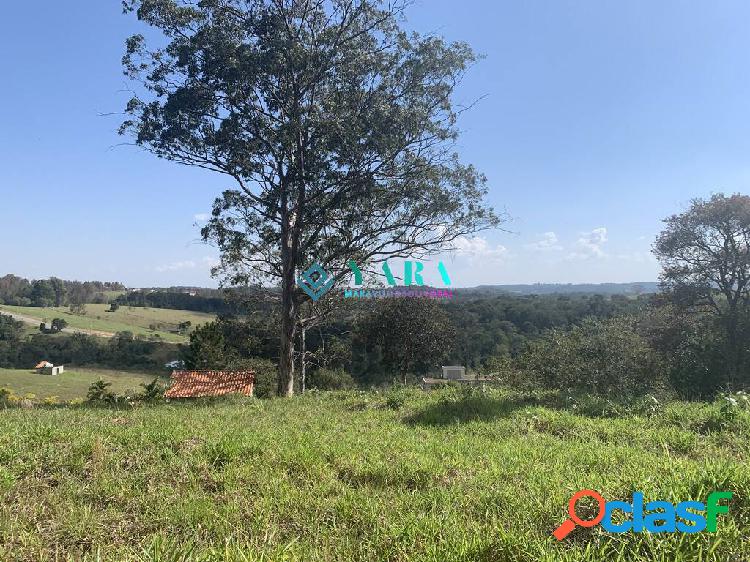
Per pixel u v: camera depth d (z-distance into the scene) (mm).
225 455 5438
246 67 15852
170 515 3926
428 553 3146
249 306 24938
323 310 22250
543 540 3244
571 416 8633
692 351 21531
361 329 39344
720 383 16531
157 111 16734
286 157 17688
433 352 39594
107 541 3551
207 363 38438
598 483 4168
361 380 45438
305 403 12820
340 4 17734
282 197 18625
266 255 20781
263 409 11242
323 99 17891
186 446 5879
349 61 17344
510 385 16469
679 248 29625
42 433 6152
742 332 24000
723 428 7270
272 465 5277
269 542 3426
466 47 17531
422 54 17219
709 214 28016
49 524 3748
